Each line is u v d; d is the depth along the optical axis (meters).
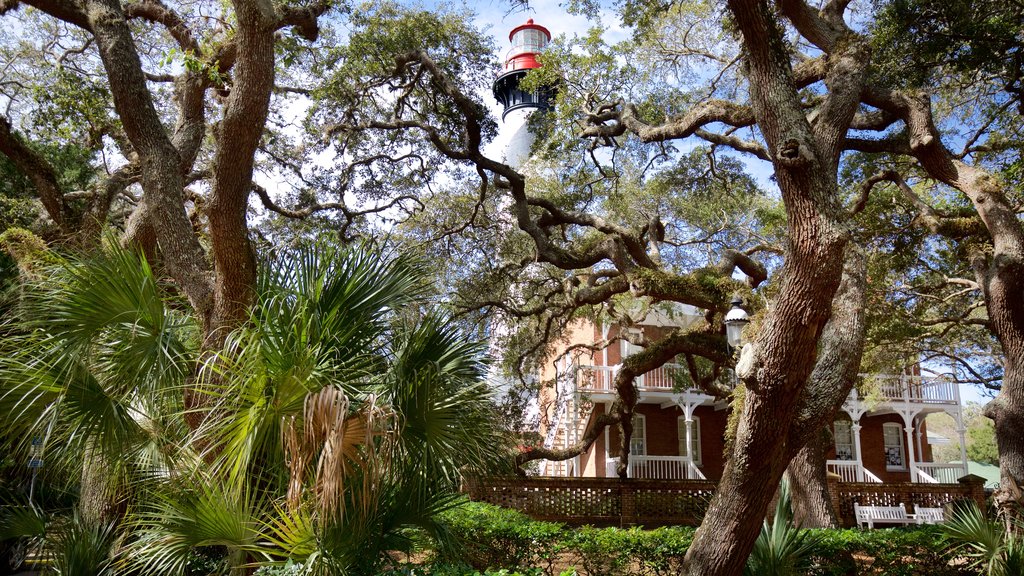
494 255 17.00
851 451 23.84
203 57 8.32
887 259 13.52
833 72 7.30
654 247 14.09
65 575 4.98
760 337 5.59
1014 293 8.83
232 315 5.78
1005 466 8.74
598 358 22.70
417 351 5.17
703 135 13.09
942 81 12.82
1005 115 12.16
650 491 15.80
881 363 15.51
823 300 5.23
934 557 8.33
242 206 5.92
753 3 5.34
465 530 7.93
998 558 7.15
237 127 5.86
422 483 4.89
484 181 14.06
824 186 5.23
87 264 4.86
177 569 4.64
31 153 10.09
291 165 15.75
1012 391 8.84
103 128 11.13
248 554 5.01
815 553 7.80
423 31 13.12
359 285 5.20
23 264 6.68
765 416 5.61
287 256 5.29
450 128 14.38
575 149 14.76
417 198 16.45
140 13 9.57
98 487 5.59
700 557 5.96
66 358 4.60
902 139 10.10
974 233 10.67
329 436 4.01
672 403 22.61
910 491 17.52
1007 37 9.83
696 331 13.17
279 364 4.40
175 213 6.32
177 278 6.16
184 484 4.61
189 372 5.31
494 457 5.60
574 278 14.74
